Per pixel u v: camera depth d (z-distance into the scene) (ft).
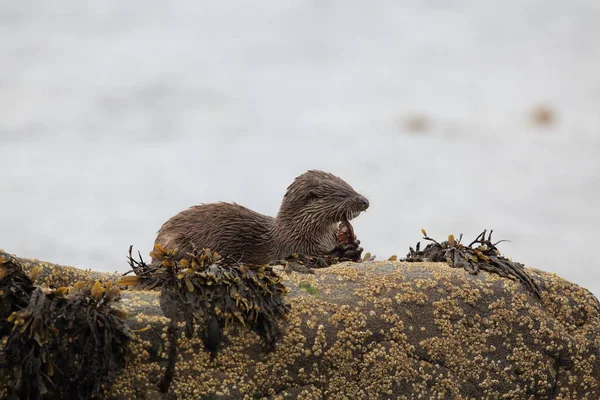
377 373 75.82
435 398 77.30
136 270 77.82
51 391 67.41
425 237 89.04
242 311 72.54
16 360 66.44
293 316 74.54
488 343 79.10
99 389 67.82
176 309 71.87
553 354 80.89
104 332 68.28
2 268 69.15
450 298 79.15
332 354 74.49
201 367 71.51
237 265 76.43
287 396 73.31
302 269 80.94
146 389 70.08
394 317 77.00
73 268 78.54
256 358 72.69
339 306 76.23
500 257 85.15
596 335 83.10
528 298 81.46
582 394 81.97
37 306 66.95
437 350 77.51
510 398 79.51
